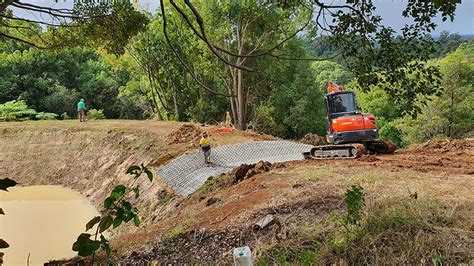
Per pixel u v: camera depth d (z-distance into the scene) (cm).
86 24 1043
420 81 588
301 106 3791
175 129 2850
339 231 711
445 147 1573
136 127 3073
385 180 1021
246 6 3167
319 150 1492
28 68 4972
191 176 1770
